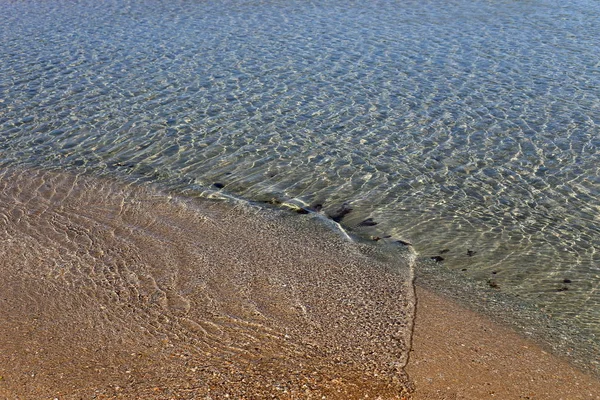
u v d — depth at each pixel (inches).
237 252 376.2
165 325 300.7
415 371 275.9
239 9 971.3
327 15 932.0
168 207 430.6
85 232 392.8
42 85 653.9
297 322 307.7
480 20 896.3
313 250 382.6
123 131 549.6
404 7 975.0
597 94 623.8
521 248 390.6
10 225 398.3
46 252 366.9
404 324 311.1
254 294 331.9
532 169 485.1
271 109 597.3
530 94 626.5
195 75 685.9
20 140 529.3
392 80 668.1
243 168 490.3
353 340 295.9
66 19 922.1
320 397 255.0
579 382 276.1
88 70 701.3
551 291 348.2
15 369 266.8
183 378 263.4
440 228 412.8
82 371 266.5
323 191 458.3
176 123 566.9
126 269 351.6
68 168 483.5
